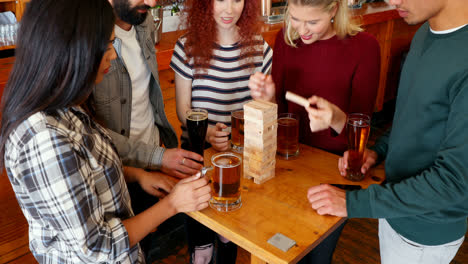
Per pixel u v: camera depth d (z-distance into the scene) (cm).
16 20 250
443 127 112
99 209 100
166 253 226
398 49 436
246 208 116
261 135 121
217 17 163
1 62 193
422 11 109
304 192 124
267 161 127
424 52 117
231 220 110
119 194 113
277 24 313
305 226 108
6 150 93
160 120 175
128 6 140
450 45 108
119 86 149
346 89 161
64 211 92
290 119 145
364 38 156
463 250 236
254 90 156
